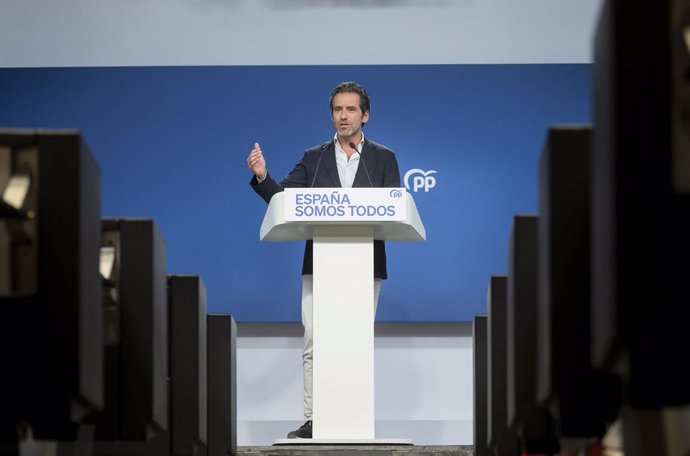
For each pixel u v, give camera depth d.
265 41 11.34
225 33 11.34
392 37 11.35
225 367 6.49
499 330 5.38
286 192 7.35
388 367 11.12
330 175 8.87
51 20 11.35
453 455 7.37
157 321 4.42
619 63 2.86
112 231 4.32
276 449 7.32
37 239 3.32
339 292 7.61
